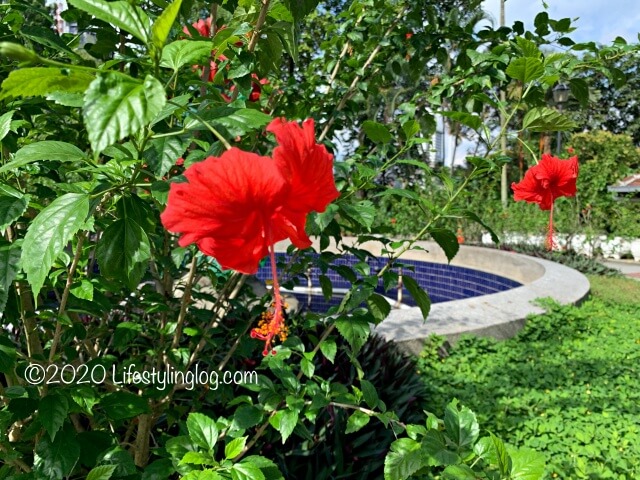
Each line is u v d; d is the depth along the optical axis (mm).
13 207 1068
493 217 12031
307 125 867
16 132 1502
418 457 1149
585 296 6125
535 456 1047
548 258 10383
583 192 11484
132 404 1330
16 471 1416
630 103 23344
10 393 1226
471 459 1129
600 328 5145
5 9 1560
